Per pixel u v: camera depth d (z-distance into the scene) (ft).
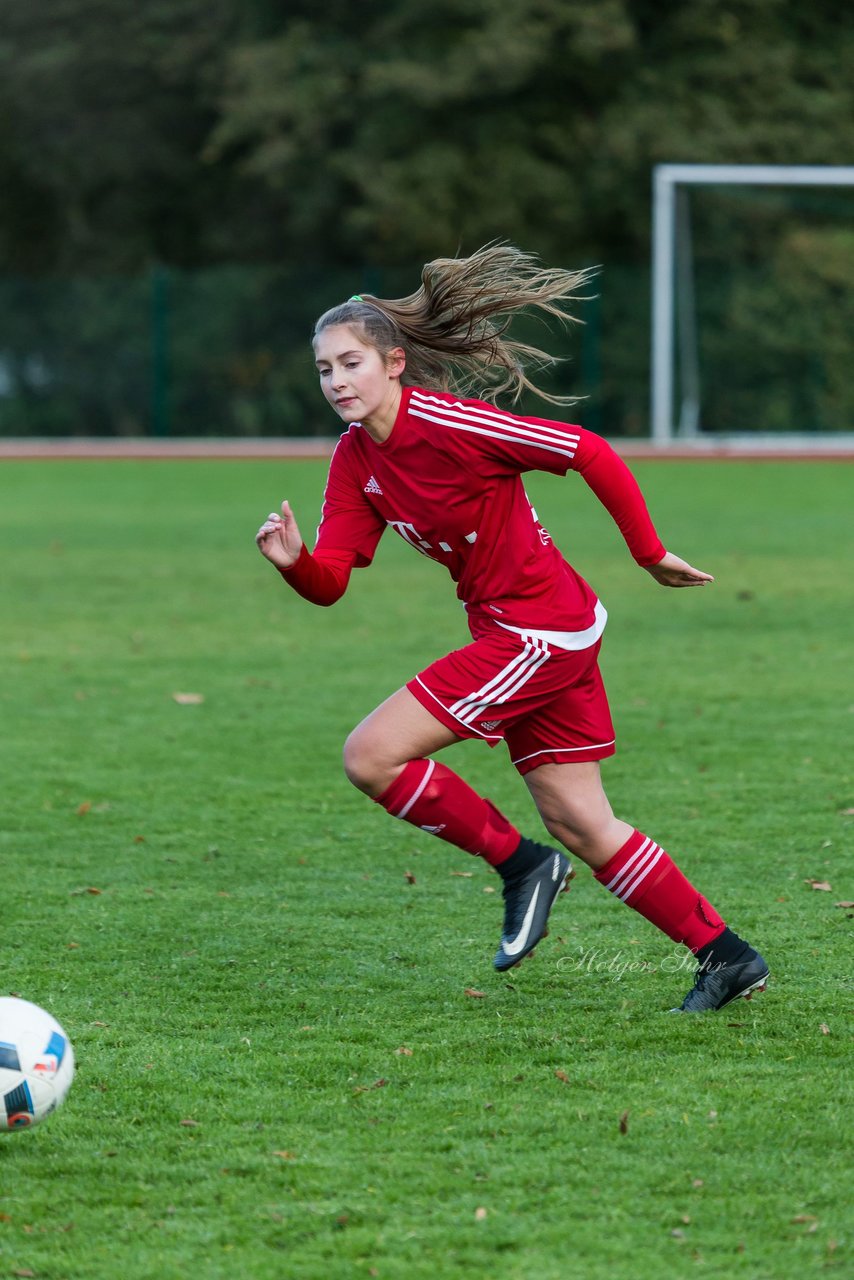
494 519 48.78
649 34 434.30
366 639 128.16
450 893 64.75
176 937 59.16
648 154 416.26
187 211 479.82
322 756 89.56
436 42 420.77
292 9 442.91
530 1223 37.22
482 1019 50.47
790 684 108.68
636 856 50.29
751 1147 40.96
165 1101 44.32
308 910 62.49
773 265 388.37
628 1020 50.19
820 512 226.79
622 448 348.18
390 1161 40.40
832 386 382.01
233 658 120.26
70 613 142.61
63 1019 50.80
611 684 109.09
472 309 50.31
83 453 361.71
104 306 393.29
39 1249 36.50
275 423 395.55
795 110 431.43
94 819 76.74
